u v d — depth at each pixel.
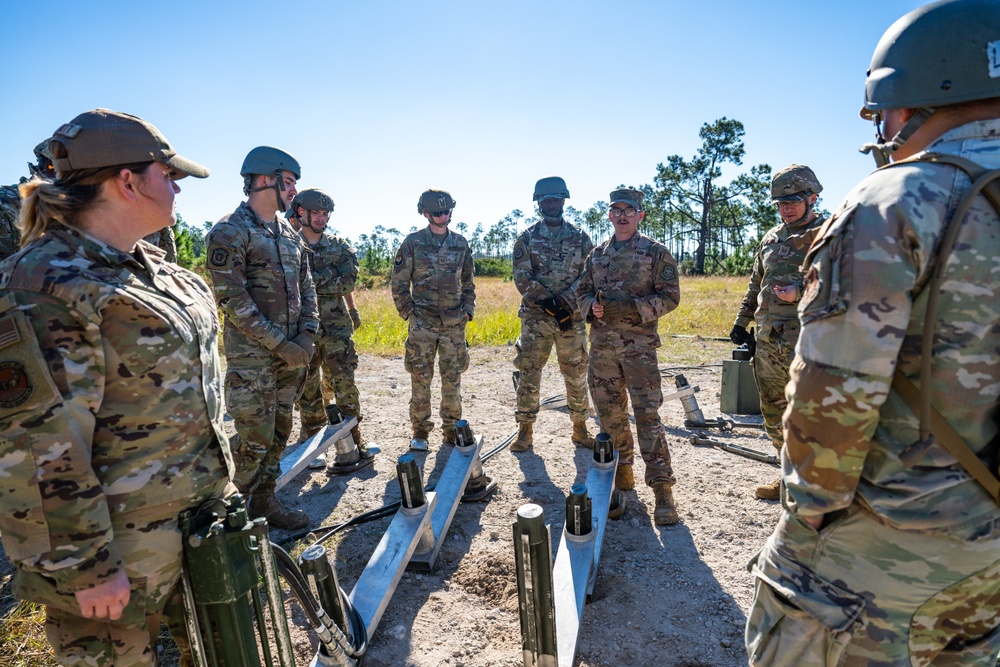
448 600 3.04
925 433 1.28
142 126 1.69
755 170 57.16
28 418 1.41
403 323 12.12
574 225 5.12
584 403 5.20
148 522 1.64
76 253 1.57
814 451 1.34
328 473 4.79
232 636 1.75
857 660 1.39
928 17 1.36
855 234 1.28
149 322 1.62
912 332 1.28
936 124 1.37
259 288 3.48
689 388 5.68
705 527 3.79
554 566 2.81
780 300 3.86
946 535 1.29
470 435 4.04
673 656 2.61
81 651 1.64
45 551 1.45
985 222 1.22
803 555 1.48
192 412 1.74
